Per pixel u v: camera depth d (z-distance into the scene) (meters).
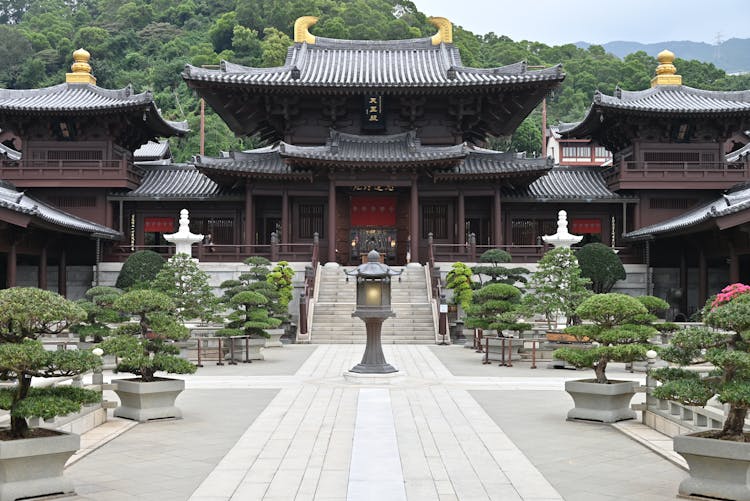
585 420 18.75
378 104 56.78
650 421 17.97
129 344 18.61
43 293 13.11
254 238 56.91
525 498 12.17
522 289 47.78
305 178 54.81
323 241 58.59
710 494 12.05
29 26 154.00
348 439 16.62
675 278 56.66
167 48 146.88
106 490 12.72
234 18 148.12
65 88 58.56
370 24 139.50
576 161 103.00
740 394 11.98
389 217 59.19
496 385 25.72
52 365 12.95
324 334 42.88
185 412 20.25
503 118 62.94
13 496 11.96
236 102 58.31
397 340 42.25
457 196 57.31
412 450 15.58
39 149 56.88
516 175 55.12
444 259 53.00
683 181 56.41
